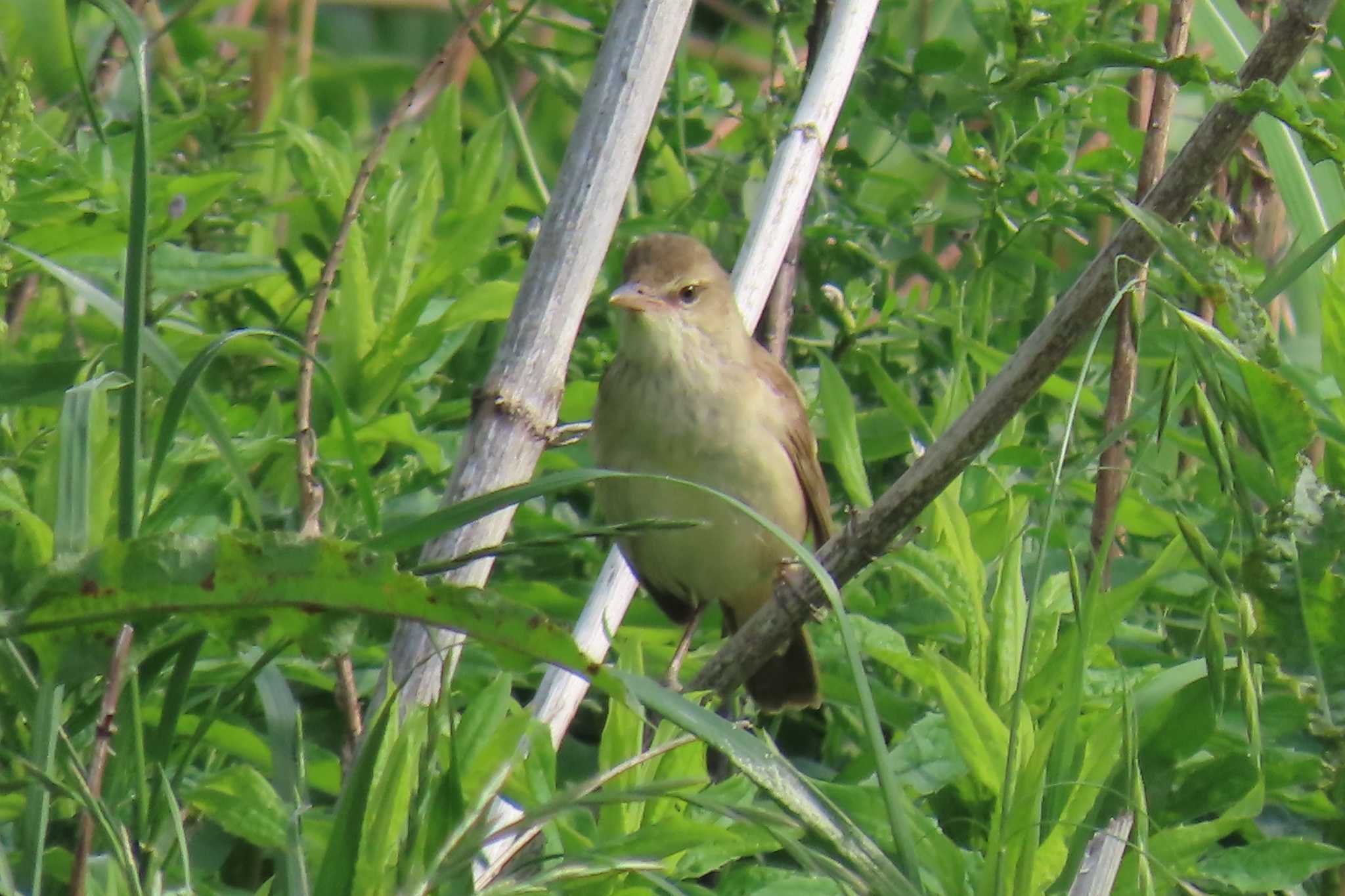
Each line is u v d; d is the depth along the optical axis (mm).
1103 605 6660
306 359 6477
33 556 5484
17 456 7223
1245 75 5402
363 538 7344
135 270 5000
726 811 4578
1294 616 5227
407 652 5953
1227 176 8680
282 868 5422
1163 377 6113
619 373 8922
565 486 4691
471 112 12766
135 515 4953
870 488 9352
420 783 4547
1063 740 5203
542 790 5707
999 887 5082
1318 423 7148
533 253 6547
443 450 8305
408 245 8516
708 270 8977
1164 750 5965
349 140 9930
